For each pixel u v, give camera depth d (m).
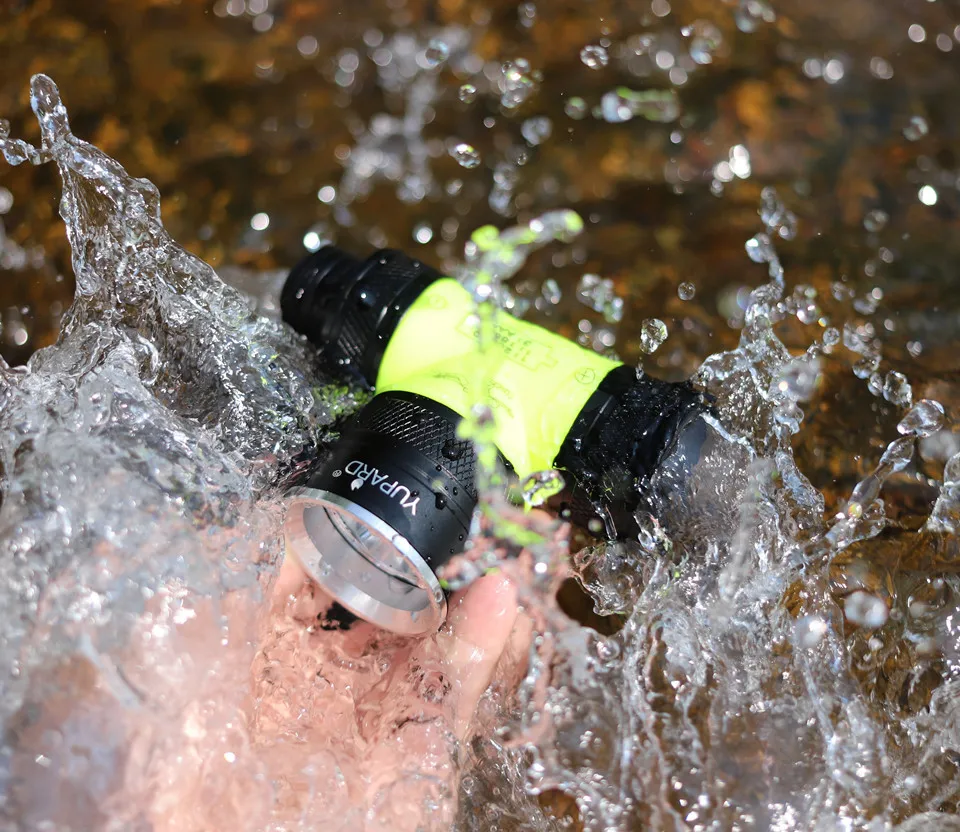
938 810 1.23
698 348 1.77
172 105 2.21
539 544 1.32
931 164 2.08
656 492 1.26
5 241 1.91
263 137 2.20
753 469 1.34
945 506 1.43
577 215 2.05
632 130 2.20
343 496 1.18
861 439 1.60
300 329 1.43
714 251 1.95
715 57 2.31
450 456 1.21
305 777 1.18
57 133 1.43
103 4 2.34
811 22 2.35
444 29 2.41
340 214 2.08
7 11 2.26
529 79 2.31
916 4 2.35
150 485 1.21
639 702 1.35
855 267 1.89
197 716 1.11
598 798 1.29
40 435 1.21
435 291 1.39
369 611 1.31
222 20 2.38
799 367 1.68
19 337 1.81
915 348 1.73
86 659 1.08
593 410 1.27
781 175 2.08
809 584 1.38
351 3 2.46
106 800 1.03
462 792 1.28
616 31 2.37
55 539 1.13
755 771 1.28
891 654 1.35
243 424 1.39
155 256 1.45
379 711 1.28
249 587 1.22
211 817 1.10
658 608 1.38
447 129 2.24
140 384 1.32
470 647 1.29
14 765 1.02
